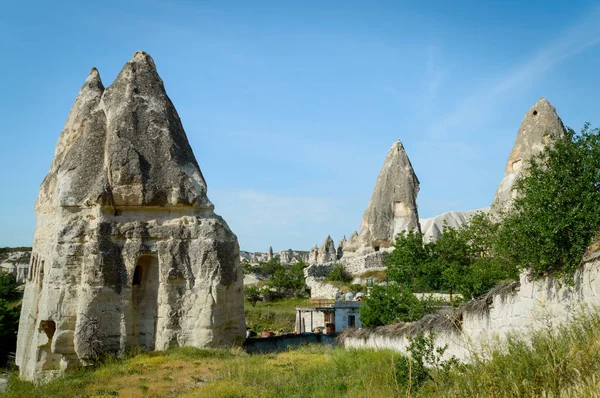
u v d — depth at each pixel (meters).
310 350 23.92
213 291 23.59
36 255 26.20
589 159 11.29
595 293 9.62
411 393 10.59
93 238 22.78
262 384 15.58
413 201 52.69
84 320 21.80
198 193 25.27
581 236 10.47
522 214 11.84
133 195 24.00
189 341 23.34
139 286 24.11
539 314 11.12
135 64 27.03
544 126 33.16
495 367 8.65
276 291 50.94
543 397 7.21
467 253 28.59
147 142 25.17
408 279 29.14
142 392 16.28
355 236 66.38
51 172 27.50
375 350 18.41
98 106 27.06
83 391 16.83
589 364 7.92
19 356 25.91
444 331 14.99
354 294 40.91
